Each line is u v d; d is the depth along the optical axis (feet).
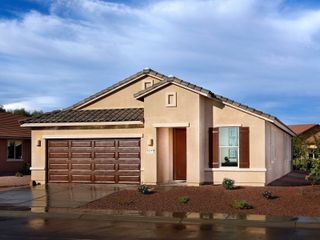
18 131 116.26
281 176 90.94
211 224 44.47
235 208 50.60
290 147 112.78
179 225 43.86
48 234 38.63
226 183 61.36
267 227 42.83
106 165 73.20
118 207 52.13
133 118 71.10
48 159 76.18
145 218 46.62
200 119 67.97
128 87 81.15
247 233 39.58
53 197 60.08
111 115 74.54
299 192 57.31
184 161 73.61
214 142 69.21
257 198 54.65
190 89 67.77
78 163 74.64
